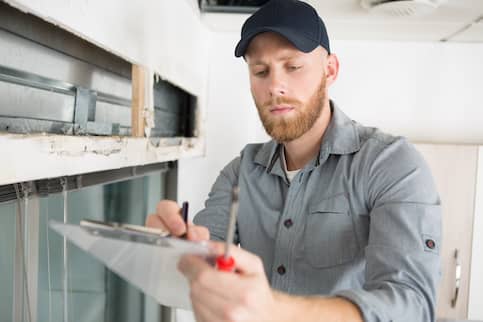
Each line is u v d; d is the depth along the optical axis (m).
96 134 1.08
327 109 1.07
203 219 1.20
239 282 0.45
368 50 2.43
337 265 1.00
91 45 1.10
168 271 0.53
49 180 0.87
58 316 1.01
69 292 1.15
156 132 1.65
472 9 1.81
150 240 0.46
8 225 0.78
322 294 1.02
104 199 1.33
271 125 0.96
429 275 0.75
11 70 0.78
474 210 2.03
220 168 2.47
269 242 1.13
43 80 0.88
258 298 0.45
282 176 1.12
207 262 0.48
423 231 0.80
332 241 1.01
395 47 2.42
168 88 1.84
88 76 1.10
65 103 0.97
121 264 0.52
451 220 2.04
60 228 0.49
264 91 0.94
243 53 0.98
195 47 2.00
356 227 0.99
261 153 1.18
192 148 1.94
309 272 1.04
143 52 1.18
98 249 0.50
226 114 2.46
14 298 0.81
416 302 0.70
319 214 1.03
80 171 0.80
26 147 0.62
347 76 2.45
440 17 1.94
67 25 0.75
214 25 2.27
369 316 0.61
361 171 0.97
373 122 2.45
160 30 1.36
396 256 0.77
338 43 2.45
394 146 0.95
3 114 0.76
